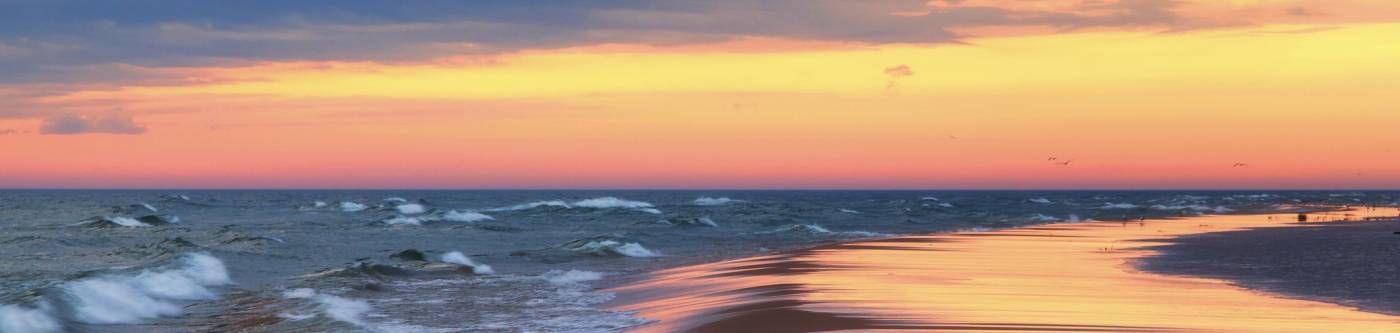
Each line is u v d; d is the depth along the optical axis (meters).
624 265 30.67
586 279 25.59
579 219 67.44
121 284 21.14
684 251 37.19
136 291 20.94
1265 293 19.94
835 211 85.81
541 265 30.67
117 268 28.69
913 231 53.38
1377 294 19.91
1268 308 17.42
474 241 43.94
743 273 25.25
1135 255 31.17
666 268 29.14
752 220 66.12
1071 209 101.25
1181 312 16.73
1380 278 23.25
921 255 31.05
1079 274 24.02
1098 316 16.11
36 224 57.91
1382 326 15.24
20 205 97.69
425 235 48.12
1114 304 17.80
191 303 20.83
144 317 18.69
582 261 32.31
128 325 17.78
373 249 38.28
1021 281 22.08
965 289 20.28
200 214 78.94
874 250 33.69
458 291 22.61
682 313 17.50
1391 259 29.34
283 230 51.91
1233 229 52.59
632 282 24.66
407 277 25.84
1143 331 14.55
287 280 25.83
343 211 86.44
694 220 58.59
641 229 54.22
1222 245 36.81
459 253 32.03
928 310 16.75
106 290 20.16
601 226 57.47
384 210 88.25
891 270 25.16
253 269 28.70
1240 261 28.53
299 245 39.03
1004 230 52.44
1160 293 19.78
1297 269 25.80
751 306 17.50
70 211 80.38
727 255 34.53
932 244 37.38
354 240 43.41
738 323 15.52
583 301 20.44
